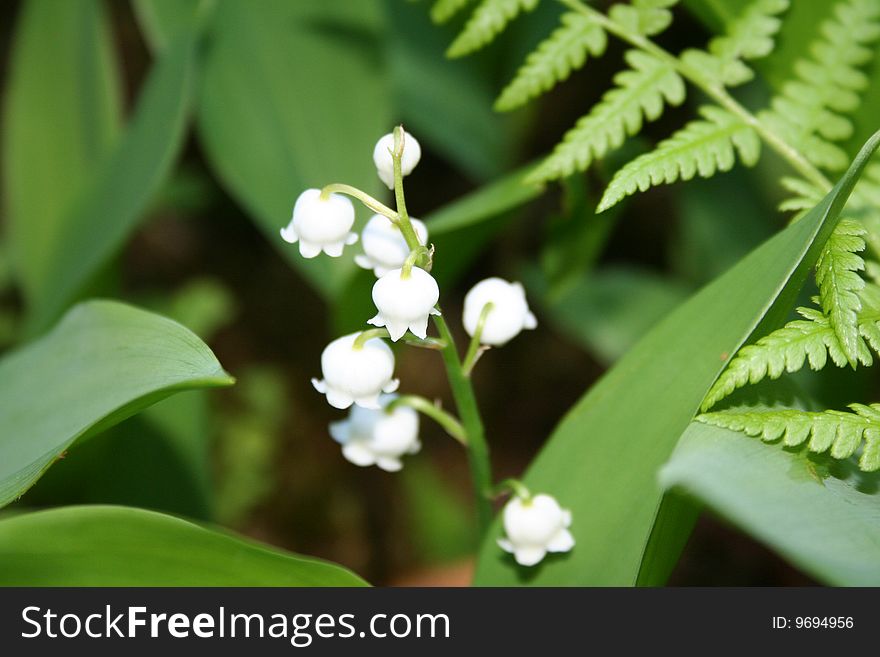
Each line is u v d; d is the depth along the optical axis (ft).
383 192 1.78
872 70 1.07
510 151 1.49
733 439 0.89
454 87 1.44
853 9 1.06
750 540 1.41
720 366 0.91
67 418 0.94
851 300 0.92
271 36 1.19
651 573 0.95
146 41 1.95
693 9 1.12
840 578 0.81
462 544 1.44
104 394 0.93
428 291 0.90
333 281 1.15
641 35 1.06
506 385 1.63
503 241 1.72
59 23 1.28
